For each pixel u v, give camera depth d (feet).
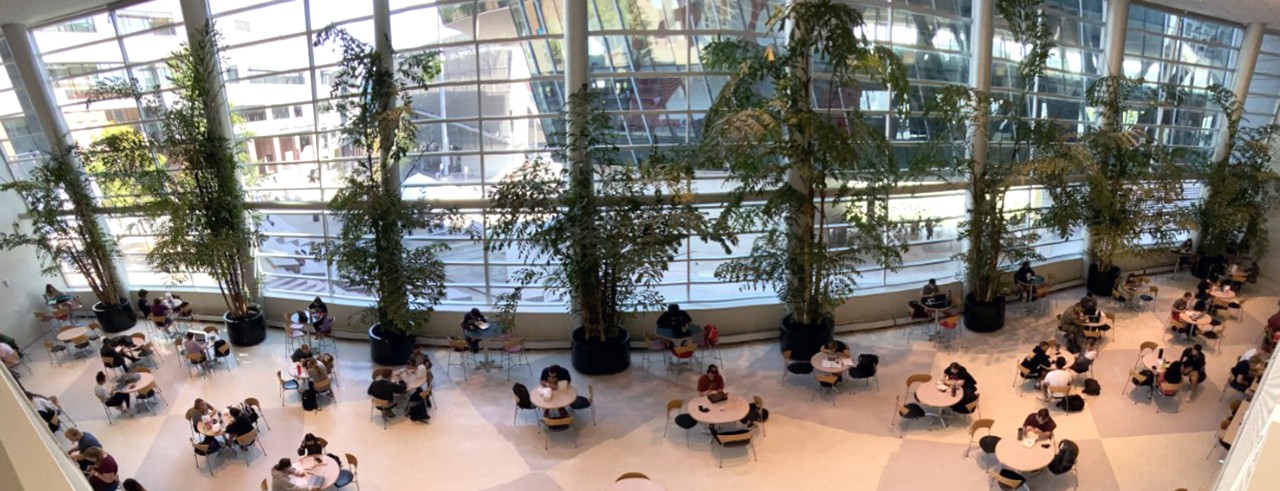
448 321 40.16
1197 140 53.83
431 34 37.27
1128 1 42.83
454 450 28.63
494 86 37.70
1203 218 47.42
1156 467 26.09
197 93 36.91
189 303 45.68
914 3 39.78
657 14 36.22
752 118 28.30
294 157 41.19
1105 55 44.57
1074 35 45.16
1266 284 48.37
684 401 32.04
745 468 26.94
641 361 37.29
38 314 41.65
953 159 38.70
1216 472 25.66
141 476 27.14
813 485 25.75
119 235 44.68
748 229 36.52
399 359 37.04
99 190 43.29
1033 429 25.31
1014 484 23.63
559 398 29.32
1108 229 40.73
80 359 39.27
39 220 40.27
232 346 40.14
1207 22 49.16
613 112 37.42
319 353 37.14
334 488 25.70
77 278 48.34
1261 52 52.80
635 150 38.24
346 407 32.53
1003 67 43.55
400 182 37.68
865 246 34.24
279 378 32.96
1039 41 36.88
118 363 35.17
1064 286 47.42
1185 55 50.29
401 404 32.55
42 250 44.73
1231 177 45.78
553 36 36.24
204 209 38.14
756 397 29.30
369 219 33.81
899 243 40.60
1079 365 31.78
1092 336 36.14
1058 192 39.81
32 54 40.47
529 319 39.27
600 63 36.68
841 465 26.94
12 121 44.06
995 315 39.86
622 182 32.81
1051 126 36.94
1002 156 42.63
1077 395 30.37
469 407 32.37
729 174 36.35
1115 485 25.08
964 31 41.57
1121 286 43.83
